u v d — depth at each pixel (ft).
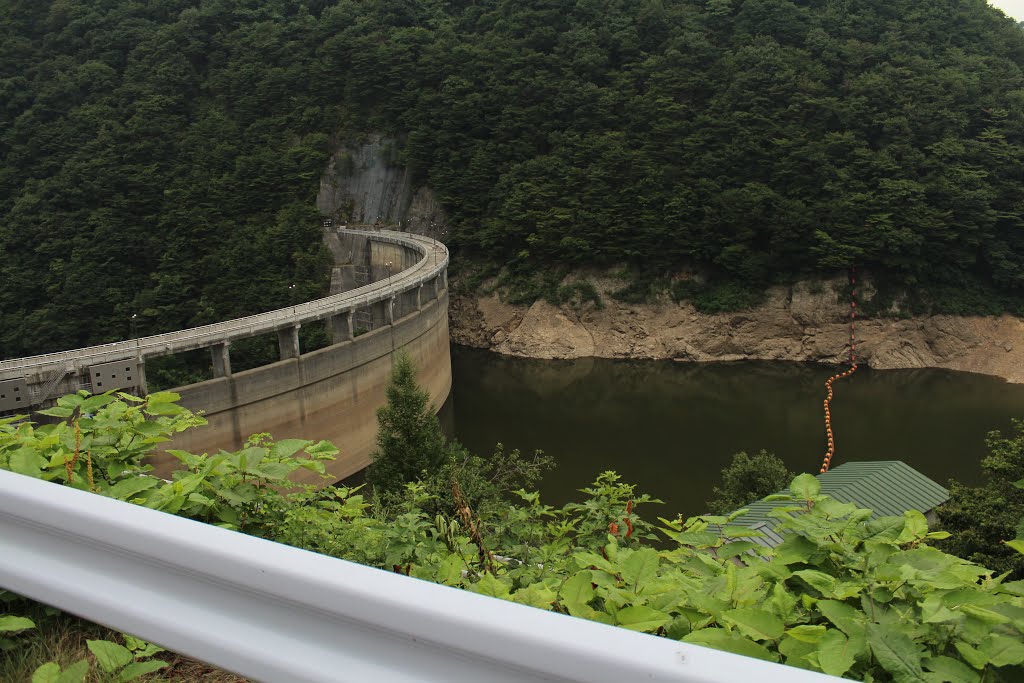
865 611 17.16
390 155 421.59
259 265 380.17
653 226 356.79
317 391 212.43
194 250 383.45
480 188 395.75
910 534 20.70
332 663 10.45
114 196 380.37
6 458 24.84
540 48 412.77
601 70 396.16
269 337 321.93
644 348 357.41
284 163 410.52
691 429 277.03
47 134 399.03
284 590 10.68
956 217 337.93
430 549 28.53
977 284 339.57
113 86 423.64
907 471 120.26
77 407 27.35
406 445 120.37
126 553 12.14
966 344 331.16
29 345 354.33
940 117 351.46
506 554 32.40
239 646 10.99
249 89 435.94
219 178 401.08
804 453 251.80
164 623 11.62
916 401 296.92
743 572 19.30
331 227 407.64
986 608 17.03
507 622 9.54
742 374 334.65
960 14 402.52
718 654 8.89
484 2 453.58
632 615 17.20
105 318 360.28
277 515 27.09
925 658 15.58
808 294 344.28
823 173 345.92
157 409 28.12
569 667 9.13
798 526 19.53
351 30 434.30
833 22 395.14
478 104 403.13
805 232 342.64
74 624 21.29
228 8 460.55
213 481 25.90
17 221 375.04
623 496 35.65
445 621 9.77
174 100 422.82
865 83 356.79
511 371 351.67
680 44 388.78
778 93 363.76
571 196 371.35
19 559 13.15
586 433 275.80
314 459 27.91
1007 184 337.11
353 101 426.10
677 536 21.66
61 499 12.69
